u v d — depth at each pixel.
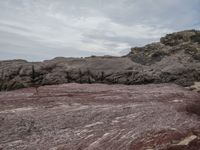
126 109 19.72
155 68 38.38
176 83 36.06
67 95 24.83
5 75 32.53
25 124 15.77
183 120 17.28
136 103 22.11
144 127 15.58
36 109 19.19
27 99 22.70
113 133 14.69
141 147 12.88
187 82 36.06
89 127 15.73
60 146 13.03
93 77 35.25
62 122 16.44
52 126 15.73
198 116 18.64
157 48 50.66
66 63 37.69
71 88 28.94
